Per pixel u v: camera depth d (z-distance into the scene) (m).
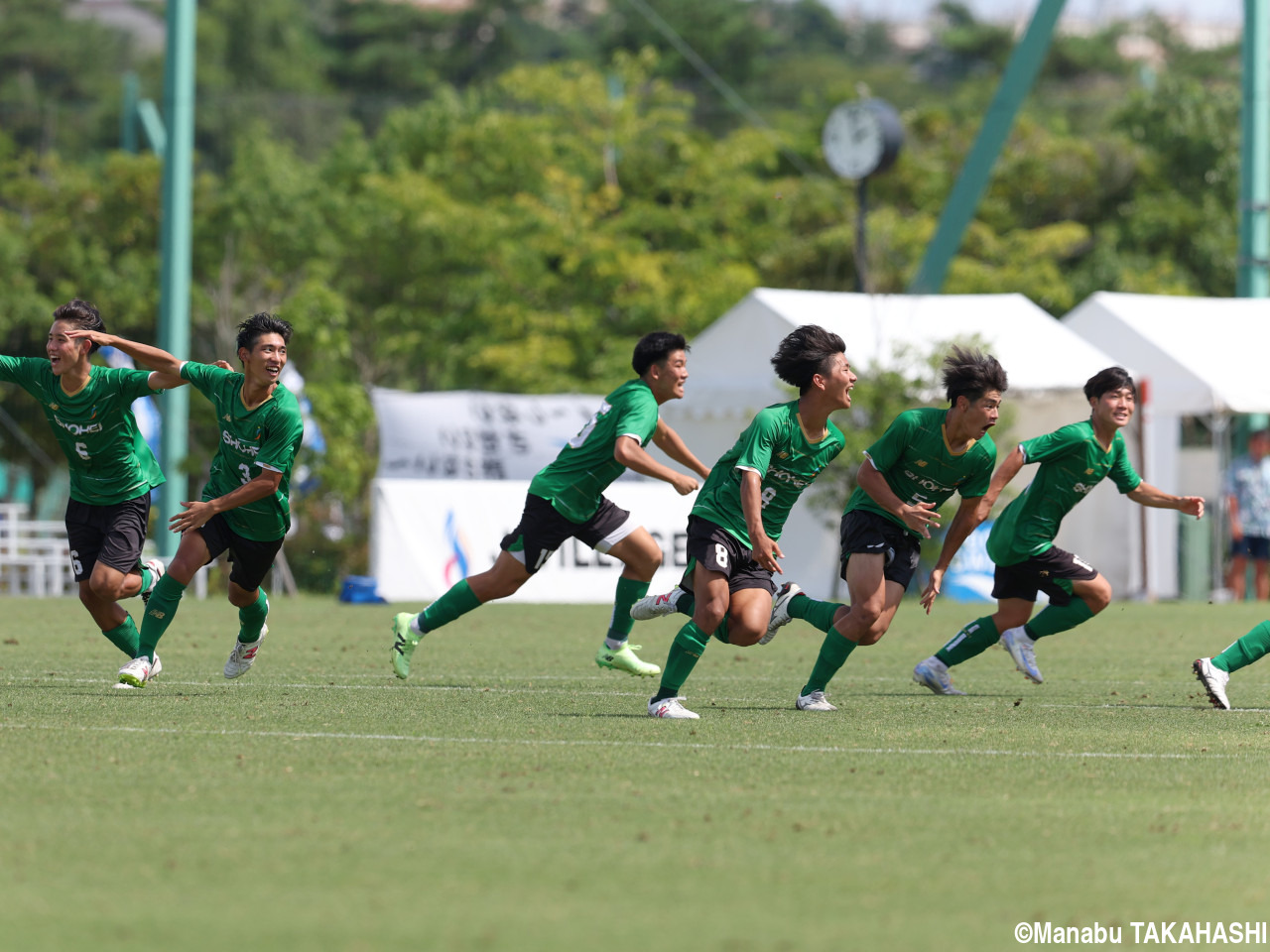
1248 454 79.50
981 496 29.91
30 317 120.88
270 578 79.81
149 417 84.69
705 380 78.75
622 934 13.94
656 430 31.59
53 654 40.53
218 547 30.73
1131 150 145.88
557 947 13.52
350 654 42.06
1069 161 143.75
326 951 13.37
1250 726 28.11
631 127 135.12
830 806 19.59
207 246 122.31
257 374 29.11
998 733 26.58
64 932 13.89
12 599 70.62
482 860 16.55
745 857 16.83
